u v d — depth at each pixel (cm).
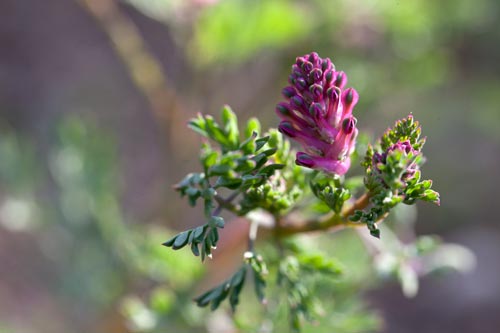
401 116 38
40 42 55
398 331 51
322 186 15
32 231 33
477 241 57
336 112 14
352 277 24
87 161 31
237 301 16
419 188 13
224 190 31
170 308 23
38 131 49
